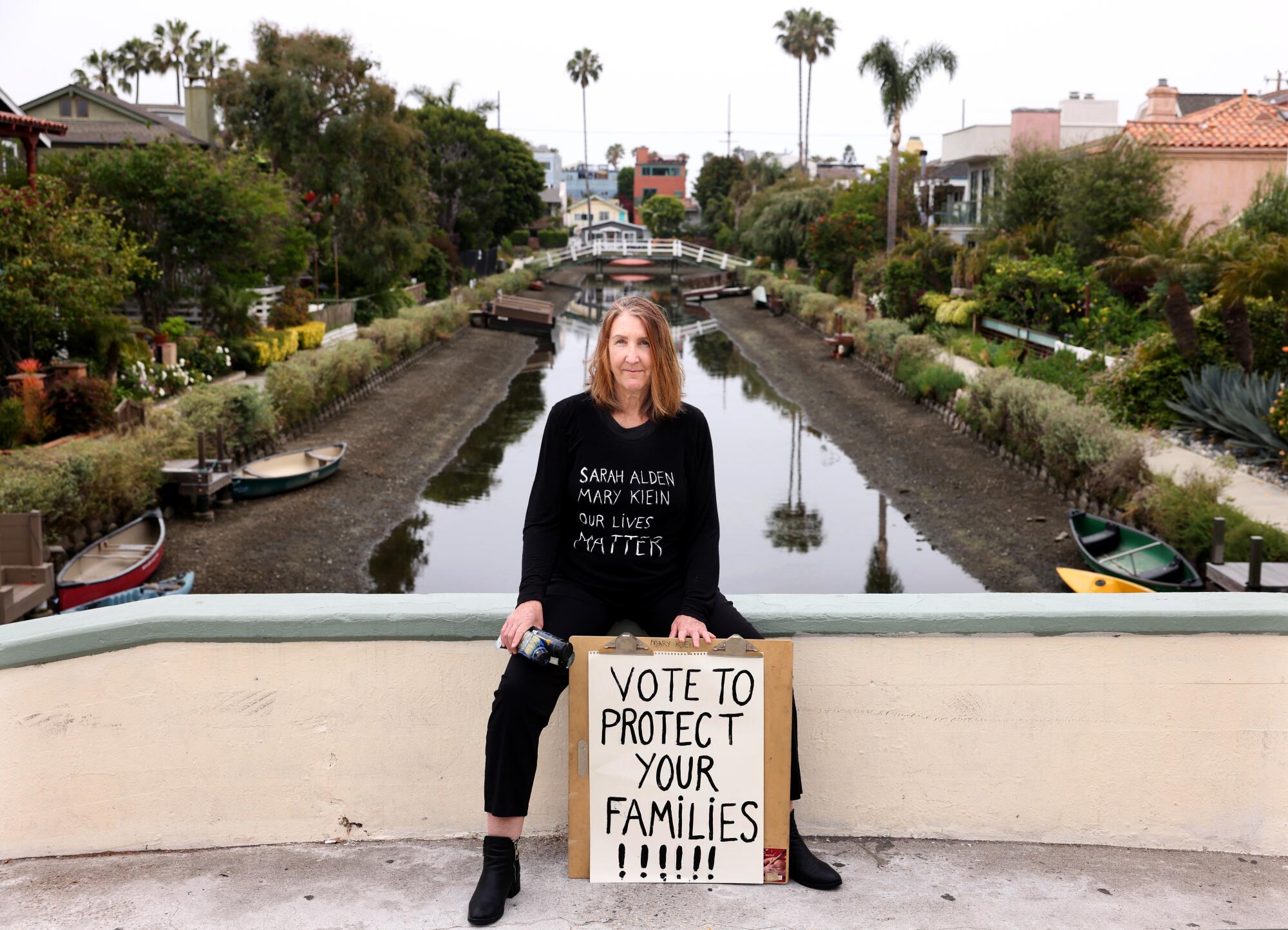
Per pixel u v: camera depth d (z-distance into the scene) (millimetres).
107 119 38656
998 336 29672
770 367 36625
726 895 2936
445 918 2828
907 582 14656
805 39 93125
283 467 19297
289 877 3014
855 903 2904
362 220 37750
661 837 2961
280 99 35594
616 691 2912
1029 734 3170
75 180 23797
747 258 77250
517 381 35719
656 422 2971
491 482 21078
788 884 2996
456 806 3195
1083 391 20250
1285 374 17859
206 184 24062
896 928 2797
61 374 17875
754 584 14633
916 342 28641
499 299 50125
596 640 2896
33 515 10555
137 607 3084
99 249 18844
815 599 3207
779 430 26312
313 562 15031
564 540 3059
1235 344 17969
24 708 3006
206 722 3098
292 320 29844
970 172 48844
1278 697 3139
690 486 3016
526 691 2846
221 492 16766
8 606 9914
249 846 3170
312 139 36906
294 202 31453
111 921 2797
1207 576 11820
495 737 2854
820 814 3225
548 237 104250
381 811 3188
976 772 3191
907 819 3223
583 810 2967
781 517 18094
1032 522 16516
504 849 2869
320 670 3102
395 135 37438
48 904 2865
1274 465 15836
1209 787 3184
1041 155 32844
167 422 17312
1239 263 17297
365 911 2857
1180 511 13195
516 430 26750
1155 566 12922
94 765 3072
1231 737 3156
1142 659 3127
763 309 56062
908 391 27500
